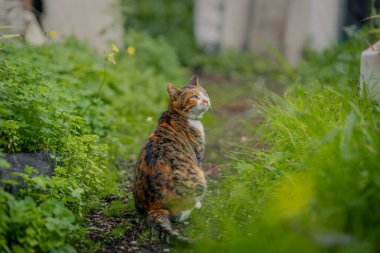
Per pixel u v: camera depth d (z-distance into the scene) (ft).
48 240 15.02
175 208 17.46
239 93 39.50
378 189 13.70
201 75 48.26
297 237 12.99
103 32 37.68
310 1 46.11
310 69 33.14
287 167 17.29
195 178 17.83
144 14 61.62
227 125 30.91
